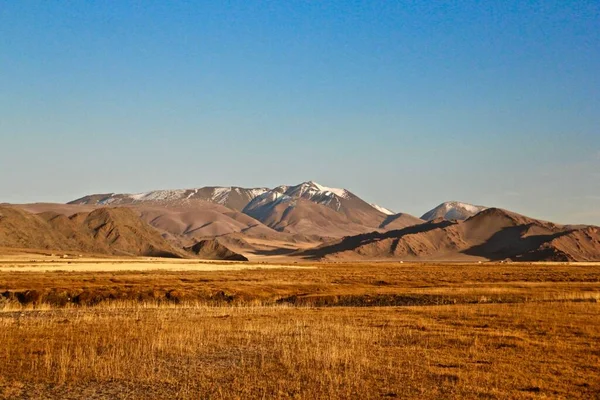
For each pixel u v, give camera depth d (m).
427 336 32.53
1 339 31.39
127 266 138.25
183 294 60.25
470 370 24.23
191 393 21.20
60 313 45.69
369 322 38.59
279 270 135.62
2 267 113.62
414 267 178.62
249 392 21.22
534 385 21.86
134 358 26.88
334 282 85.75
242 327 35.94
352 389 21.50
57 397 20.83
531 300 55.16
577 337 31.94
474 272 129.25
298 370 24.50
